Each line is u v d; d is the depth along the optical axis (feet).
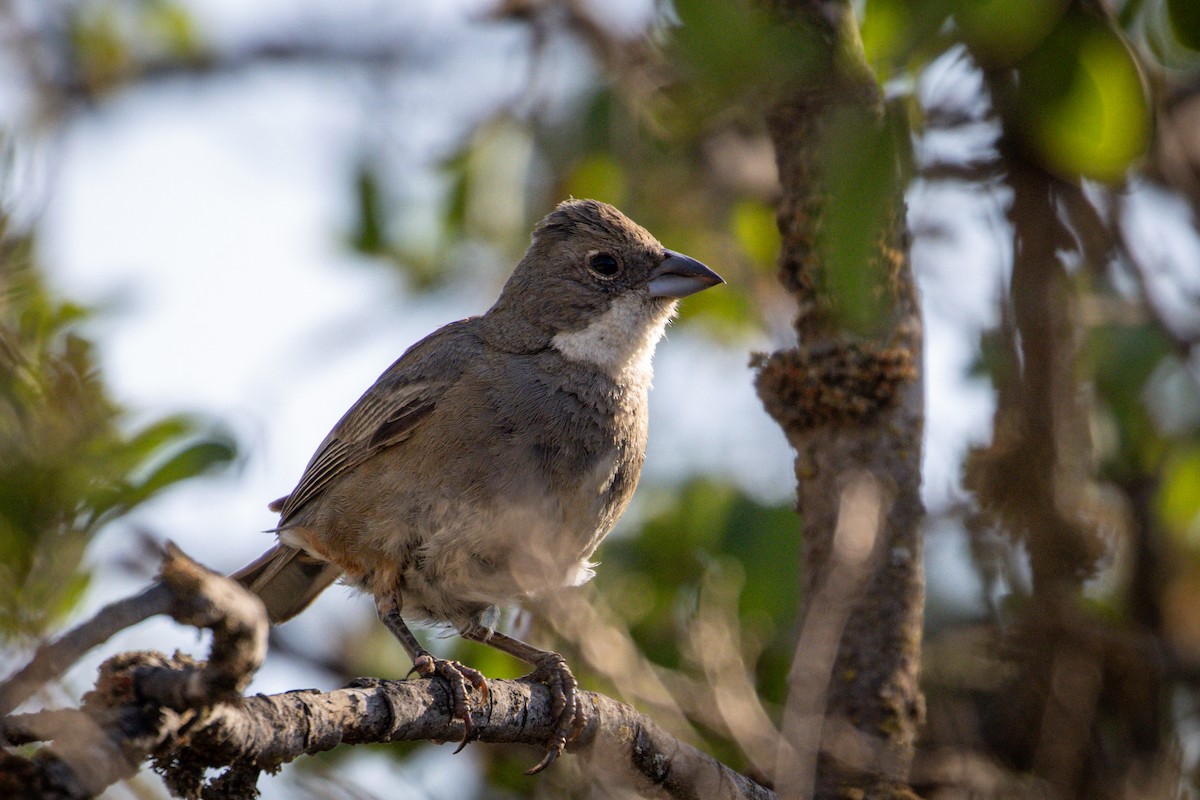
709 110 25.11
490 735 27.04
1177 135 35.12
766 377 28.89
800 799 24.31
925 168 29.32
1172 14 26.22
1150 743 33.58
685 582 34.60
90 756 17.94
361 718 23.45
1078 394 31.12
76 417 26.32
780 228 28.60
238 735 20.03
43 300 28.66
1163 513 33.94
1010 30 23.54
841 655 27.22
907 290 28.12
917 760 31.30
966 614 36.76
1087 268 32.60
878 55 23.36
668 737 28.14
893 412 27.76
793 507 33.01
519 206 40.91
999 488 30.50
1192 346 33.47
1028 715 33.63
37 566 24.76
